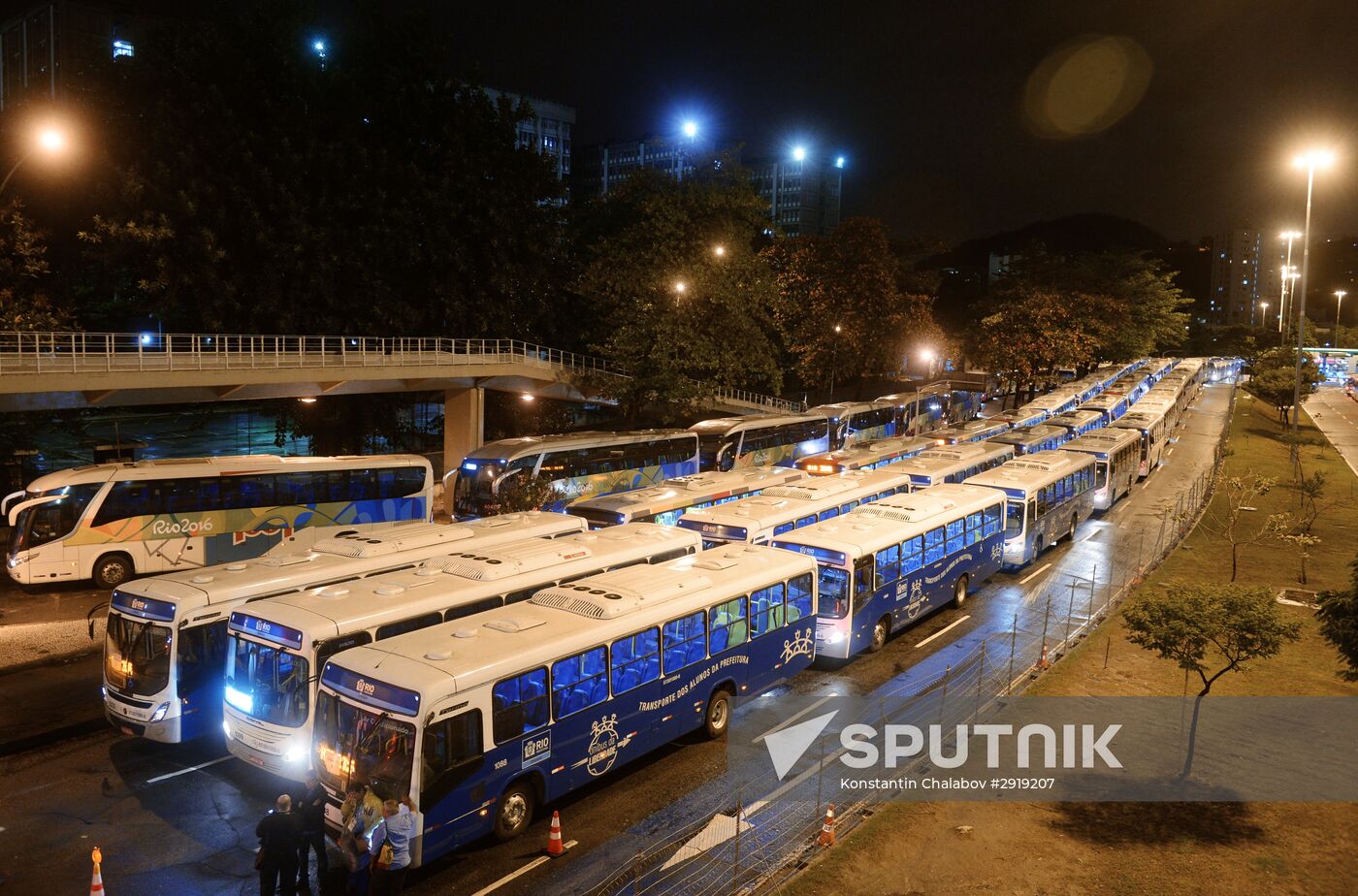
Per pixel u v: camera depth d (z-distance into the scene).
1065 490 30.38
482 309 41.75
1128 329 79.31
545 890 10.79
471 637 12.20
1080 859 11.23
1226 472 43.41
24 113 33.16
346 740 11.22
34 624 20.28
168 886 10.91
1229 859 11.27
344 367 34.22
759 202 42.47
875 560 19.16
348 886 10.52
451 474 36.28
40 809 12.71
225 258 35.03
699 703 14.85
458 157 40.44
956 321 91.06
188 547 23.86
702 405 45.16
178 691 13.90
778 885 10.67
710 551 17.33
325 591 14.14
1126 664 18.38
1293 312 171.00
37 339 27.55
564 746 12.44
